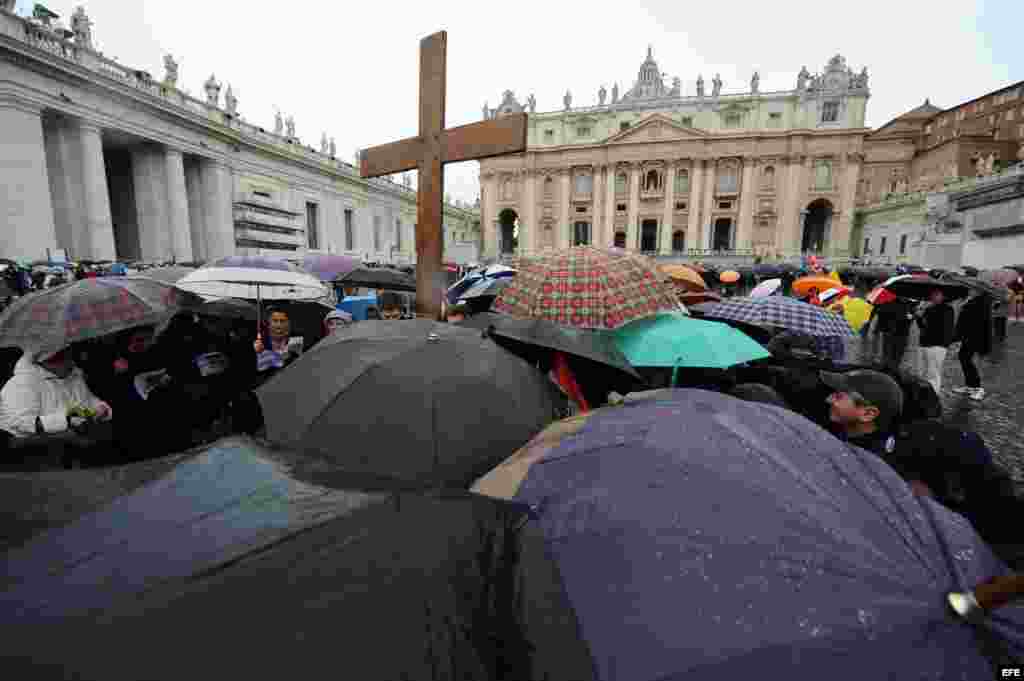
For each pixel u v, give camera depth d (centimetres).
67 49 2103
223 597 64
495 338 294
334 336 242
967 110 4841
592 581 104
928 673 77
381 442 174
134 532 76
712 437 133
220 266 427
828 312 387
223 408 369
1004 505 220
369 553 75
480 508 92
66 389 310
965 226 2403
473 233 6938
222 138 2900
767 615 89
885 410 250
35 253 1972
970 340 687
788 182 5150
